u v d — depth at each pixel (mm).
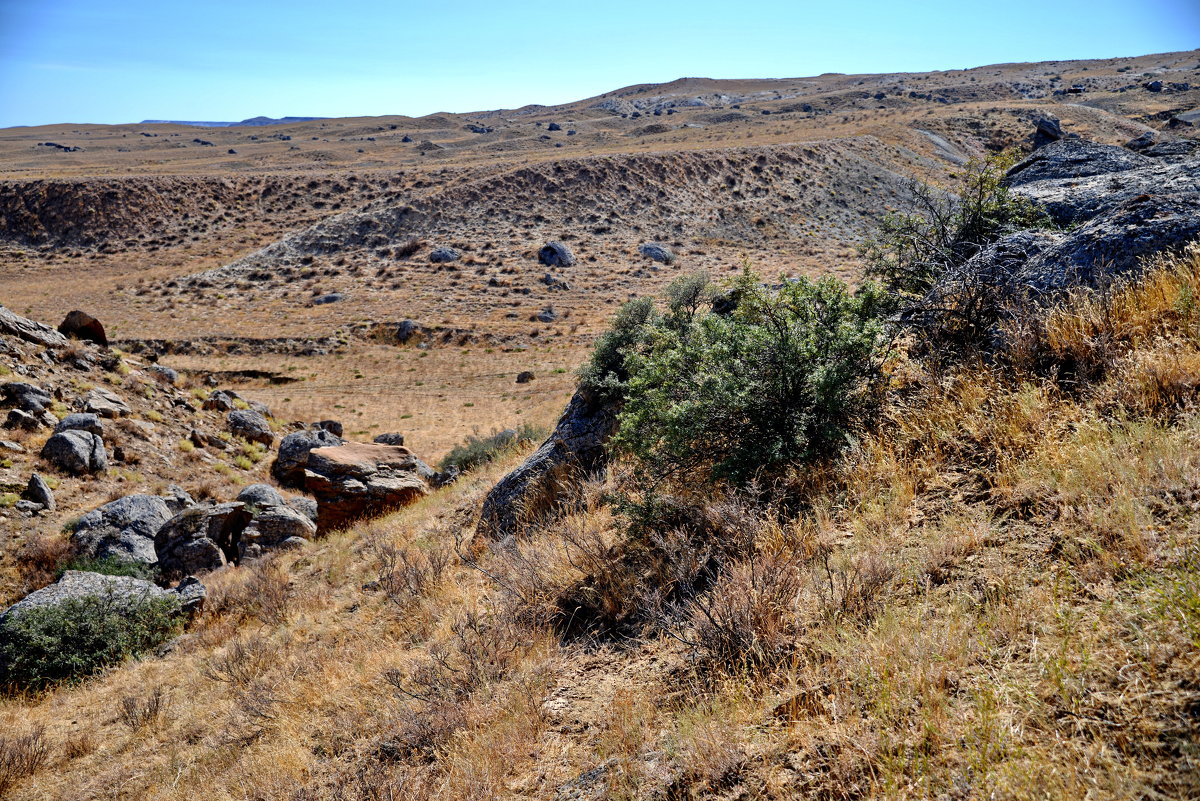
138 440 22703
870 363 5328
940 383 4887
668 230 86000
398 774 3838
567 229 85375
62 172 120938
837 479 4539
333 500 16172
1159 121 124188
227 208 96125
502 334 58562
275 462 25281
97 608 10242
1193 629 2162
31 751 6621
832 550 3850
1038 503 3357
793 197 94250
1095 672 2256
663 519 5129
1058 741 2082
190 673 7973
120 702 7656
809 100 191375
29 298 67312
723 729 2855
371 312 63875
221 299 68000
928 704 2420
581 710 3701
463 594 6531
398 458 18266
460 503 11523
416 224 85875
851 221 88812
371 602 7824
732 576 3891
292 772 4461
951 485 3969
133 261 81312
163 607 10609
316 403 45125
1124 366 3949
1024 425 4008
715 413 5082
